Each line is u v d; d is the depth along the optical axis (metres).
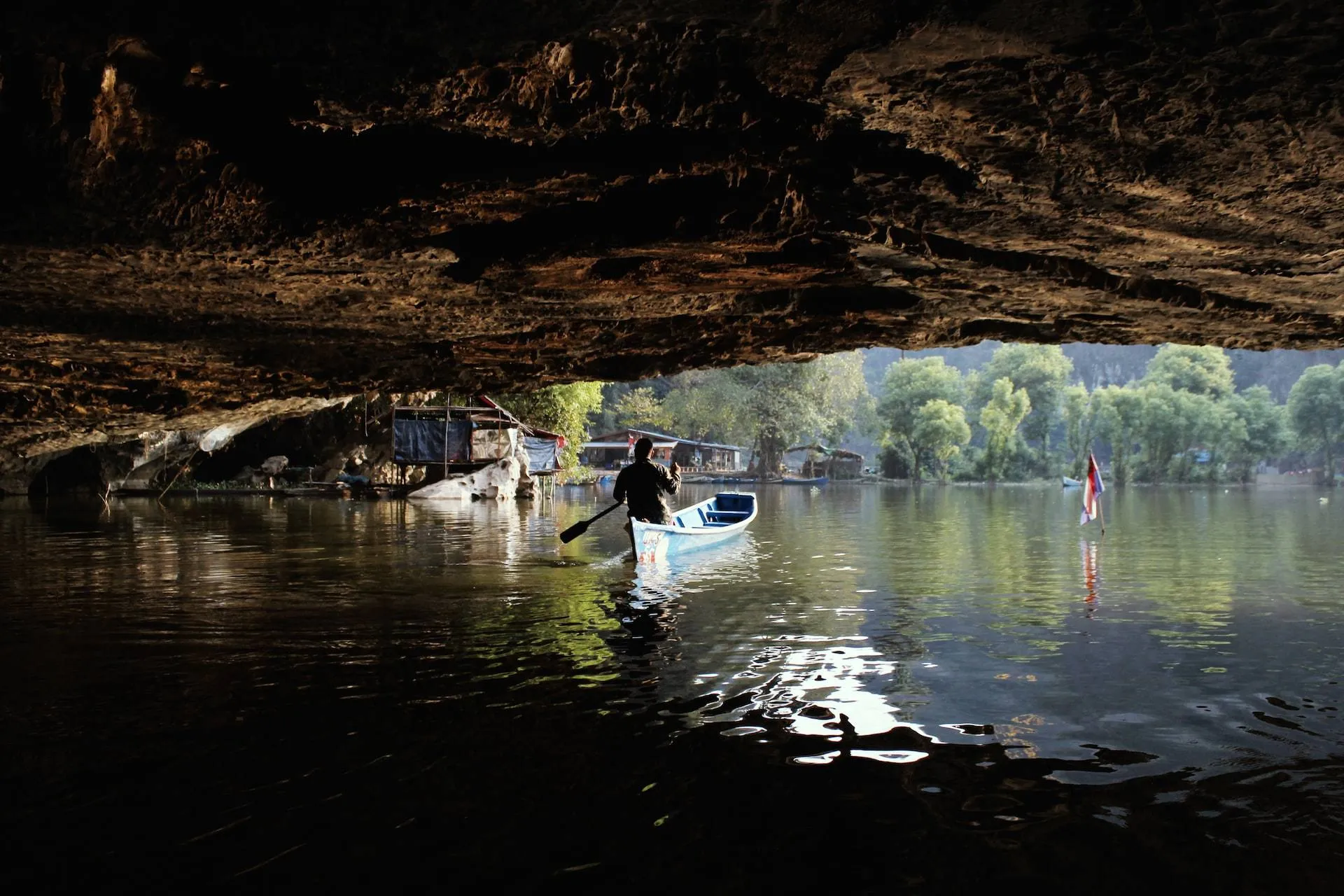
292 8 3.13
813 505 30.62
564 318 7.49
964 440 72.94
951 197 4.57
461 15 3.09
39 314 7.05
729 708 5.17
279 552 12.97
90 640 6.78
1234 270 5.48
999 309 7.06
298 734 4.69
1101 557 13.15
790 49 3.26
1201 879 3.30
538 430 33.53
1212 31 2.90
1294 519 23.75
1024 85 3.37
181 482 32.28
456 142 4.25
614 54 3.40
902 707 5.20
